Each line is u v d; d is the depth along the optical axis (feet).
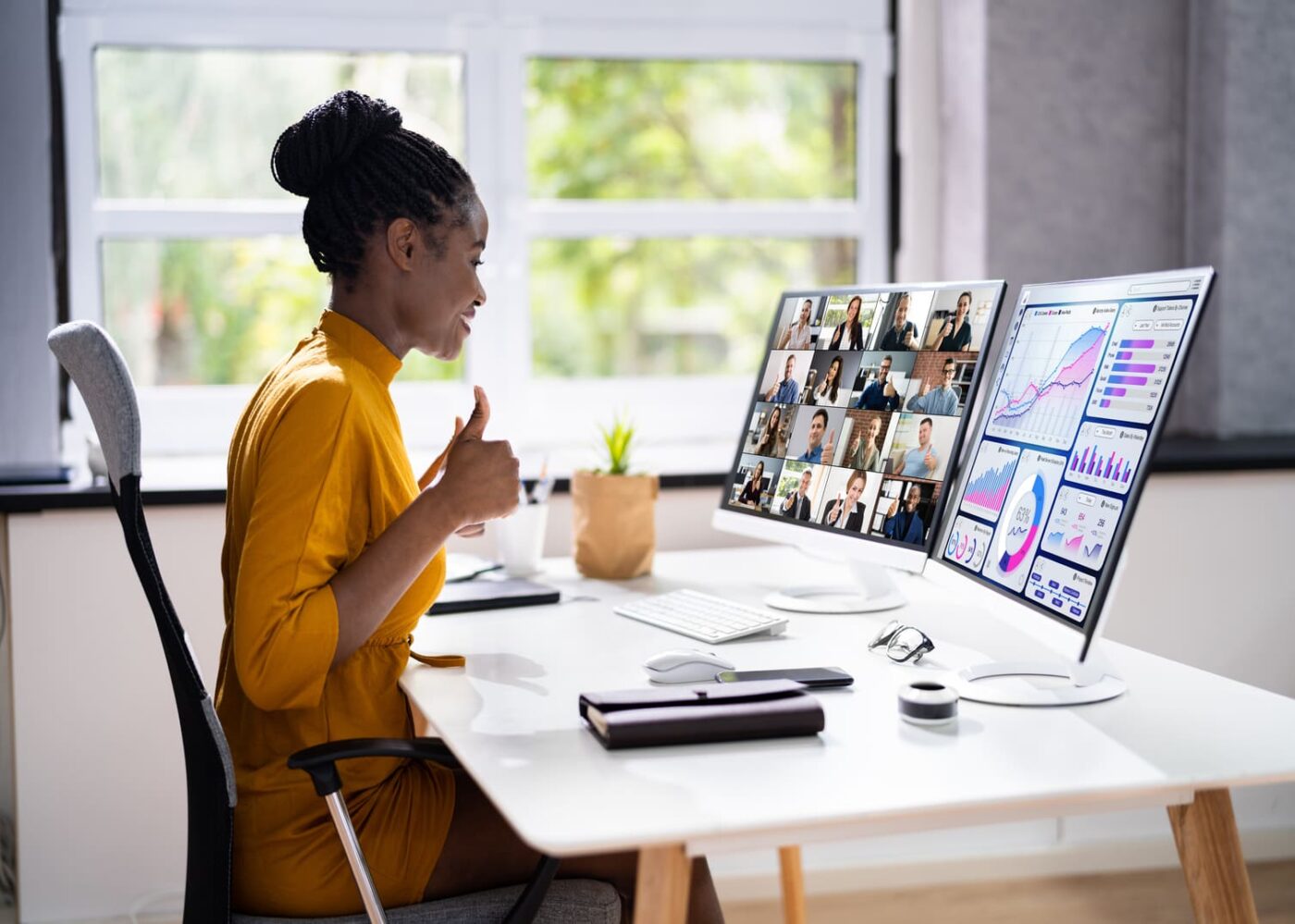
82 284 8.47
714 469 8.18
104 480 7.63
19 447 7.97
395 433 4.81
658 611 5.79
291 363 4.73
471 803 4.57
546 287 9.37
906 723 4.15
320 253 4.85
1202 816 3.89
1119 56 8.91
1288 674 8.52
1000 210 8.80
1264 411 9.19
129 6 8.36
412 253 4.79
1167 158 9.07
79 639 7.47
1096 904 8.17
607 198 9.40
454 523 4.52
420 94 8.87
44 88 7.93
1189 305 3.86
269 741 4.53
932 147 9.36
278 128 8.72
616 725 3.90
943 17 9.24
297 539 4.23
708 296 9.71
